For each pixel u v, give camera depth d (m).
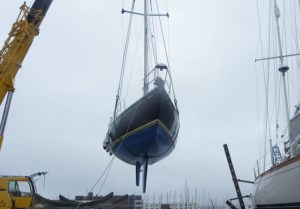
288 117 13.37
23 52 11.69
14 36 11.80
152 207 29.23
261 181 12.19
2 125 10.52
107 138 16.62
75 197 30.17
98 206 24.86
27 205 13.24
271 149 14.95
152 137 14.11
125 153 15.72
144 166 16.08
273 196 10.74
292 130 11.85
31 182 13.60
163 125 14.03
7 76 11.17
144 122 13.91
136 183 17.27
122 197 25.77
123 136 14.67
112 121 15.66
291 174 9.30
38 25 12.07
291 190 9.38
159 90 13.59
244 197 14.24
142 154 15.48
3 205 12.52
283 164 9.85
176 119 14.97
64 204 23.78
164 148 15.43
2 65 11.33
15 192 13.19
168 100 13.83
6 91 11.18
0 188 12.99
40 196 23.28
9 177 13.23
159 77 13.91
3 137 10.45
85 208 24.39
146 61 17.09
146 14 18.05
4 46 11.64
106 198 25.44
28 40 11.80
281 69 14.82
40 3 12.19
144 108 13.80
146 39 17.59
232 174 12.20
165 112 13.81
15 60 11.41
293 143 11.28
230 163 12.31
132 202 27.22
